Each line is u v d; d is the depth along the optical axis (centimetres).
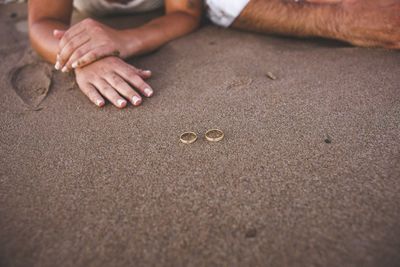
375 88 53
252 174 40
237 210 36
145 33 67
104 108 54
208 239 33
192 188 39
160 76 61
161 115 51
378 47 64
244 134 46
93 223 35
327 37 67
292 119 48
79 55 55
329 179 38
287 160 41
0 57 74
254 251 32
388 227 33
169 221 35
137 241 33
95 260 32
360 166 40
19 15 99
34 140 48
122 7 84
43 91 60
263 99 53
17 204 38
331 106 50
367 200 36
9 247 34
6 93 60
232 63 63
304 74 58
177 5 75
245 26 73
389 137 43
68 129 50
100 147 46
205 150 44
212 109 52
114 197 38
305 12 66
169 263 31
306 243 32
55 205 38
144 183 40
